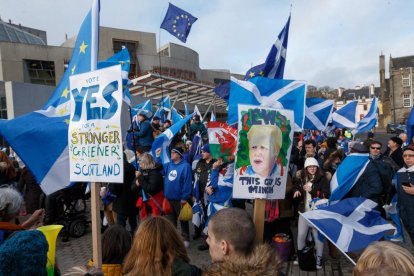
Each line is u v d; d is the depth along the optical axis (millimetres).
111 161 3023
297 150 8250
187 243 6188
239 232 2090
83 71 4043
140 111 11039
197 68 36062
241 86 4652
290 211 5312
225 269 1665
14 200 2688
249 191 3279
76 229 6922
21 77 31062
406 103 62000
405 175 4664
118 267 2811
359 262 1860
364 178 4973
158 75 13914
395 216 5422
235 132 5715
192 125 11422
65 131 3939
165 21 8953
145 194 5816
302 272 5078
